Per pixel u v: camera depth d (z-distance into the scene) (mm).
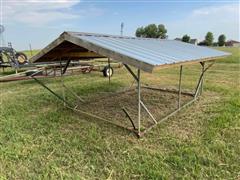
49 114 4723
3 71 11164
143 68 2742
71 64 9914
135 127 3914
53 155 3119
